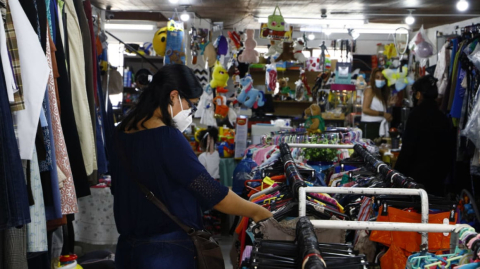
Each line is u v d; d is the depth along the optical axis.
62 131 2.40
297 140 4.37
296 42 6.66
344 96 7.73
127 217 2.00
